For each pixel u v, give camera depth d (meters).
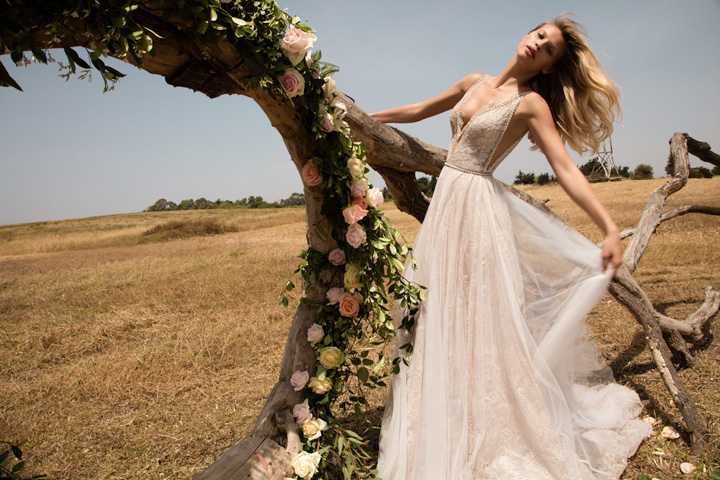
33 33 1.33
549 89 2.58
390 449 2.28
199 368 3.90
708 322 4.52
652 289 5.64
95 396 3.48
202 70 1.81
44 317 5.78
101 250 18.48
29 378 3.90
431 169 3.27
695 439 2.58
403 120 3.09
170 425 3.01
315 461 2.08
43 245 22.53
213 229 23.55
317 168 2.16
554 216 2.63
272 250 11.80
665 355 2.95
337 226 2.31
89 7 1.32
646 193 25.75
